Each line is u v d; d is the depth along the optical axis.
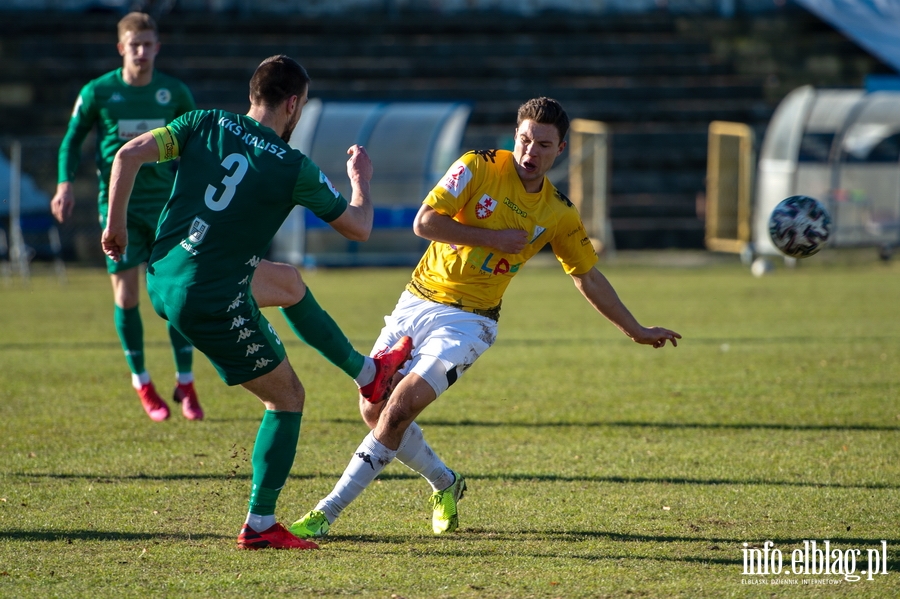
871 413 23.84
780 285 53.88
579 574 13.02
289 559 13.62
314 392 26.77
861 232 64.56
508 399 25.78
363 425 22.77
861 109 62.69
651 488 17.50
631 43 86.25
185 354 23.17
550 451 20.31
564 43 86.00
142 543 14.27
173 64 79.19
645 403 25.19
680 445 20.80
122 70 24.31
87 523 15.23
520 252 14.93
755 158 73.44
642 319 41.25
